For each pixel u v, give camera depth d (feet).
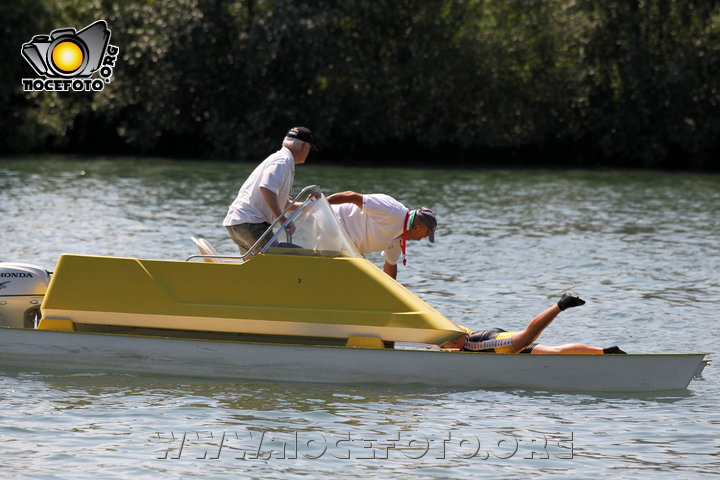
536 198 308.19
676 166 522.06
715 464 74.33
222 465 72.28
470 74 510.17
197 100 504.84
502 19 519.19
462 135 514.27
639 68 501.15
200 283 96.32
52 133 489.26
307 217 96.58
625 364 92.99
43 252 170.19
